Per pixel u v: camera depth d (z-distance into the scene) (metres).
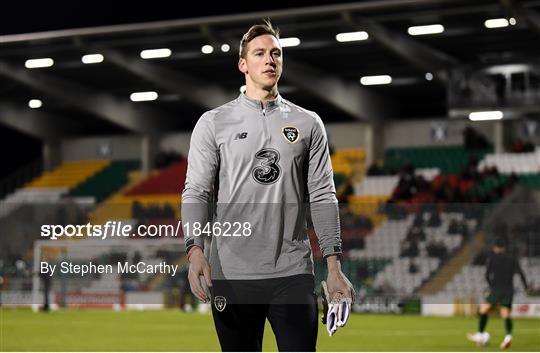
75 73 105.62
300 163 14.21
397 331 56.56
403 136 116.31
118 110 118.12
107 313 75.50
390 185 110.00
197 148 14.19
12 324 61.53
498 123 109.81
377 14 80.38
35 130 126.75
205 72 103.62
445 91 111.12
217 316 14.12
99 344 47.28
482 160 108.25
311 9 79.44
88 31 87.56
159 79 100.81
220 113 14.23
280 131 14.08
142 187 122.44
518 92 93.31
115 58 94.69
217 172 14.32
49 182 128.75
